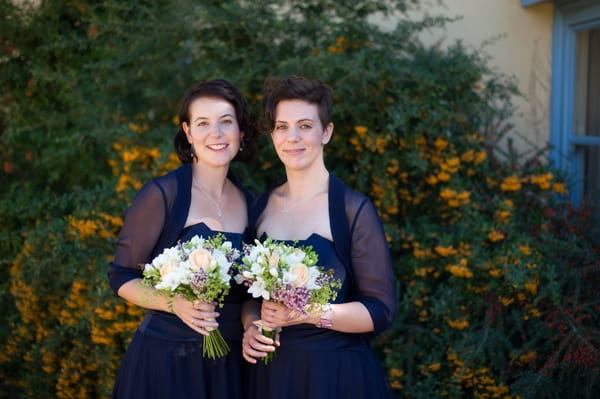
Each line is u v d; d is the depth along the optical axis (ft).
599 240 12.12
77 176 15.25
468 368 10.49
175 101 13.09
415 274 11.37
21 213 14.75
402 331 11.15
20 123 15.70
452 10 14.48
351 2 12.89
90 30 14.52
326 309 6.84
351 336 7.43
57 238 12.35
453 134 12.60
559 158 14.46
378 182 12.00
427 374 10.64
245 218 8.19
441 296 10.93
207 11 12.35
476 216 11.64
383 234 7.43
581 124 13.92
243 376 7.68
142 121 13.14
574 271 10.75
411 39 13.79
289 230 7.54
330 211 7.36
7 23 15.25
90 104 14.08
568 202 12.44
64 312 12.12
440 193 12.07
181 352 7.32
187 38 13.05
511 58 14.60
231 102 7.90
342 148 12.49
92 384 12.19
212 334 7.15
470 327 10.96
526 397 9.67
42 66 15.39
